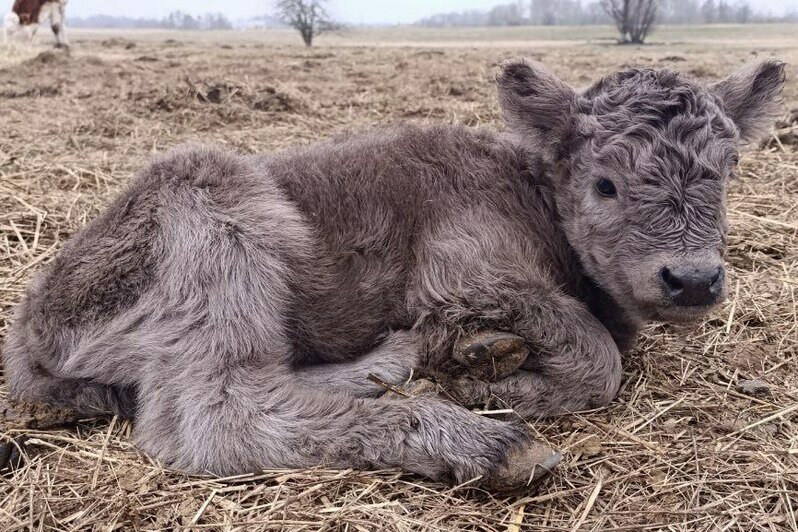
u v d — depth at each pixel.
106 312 1.00
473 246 1.04
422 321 1.04
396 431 0.89
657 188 0.92
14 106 2.71
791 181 1.80
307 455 0.90
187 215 1.00
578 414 1.01
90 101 2.81
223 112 2.49
